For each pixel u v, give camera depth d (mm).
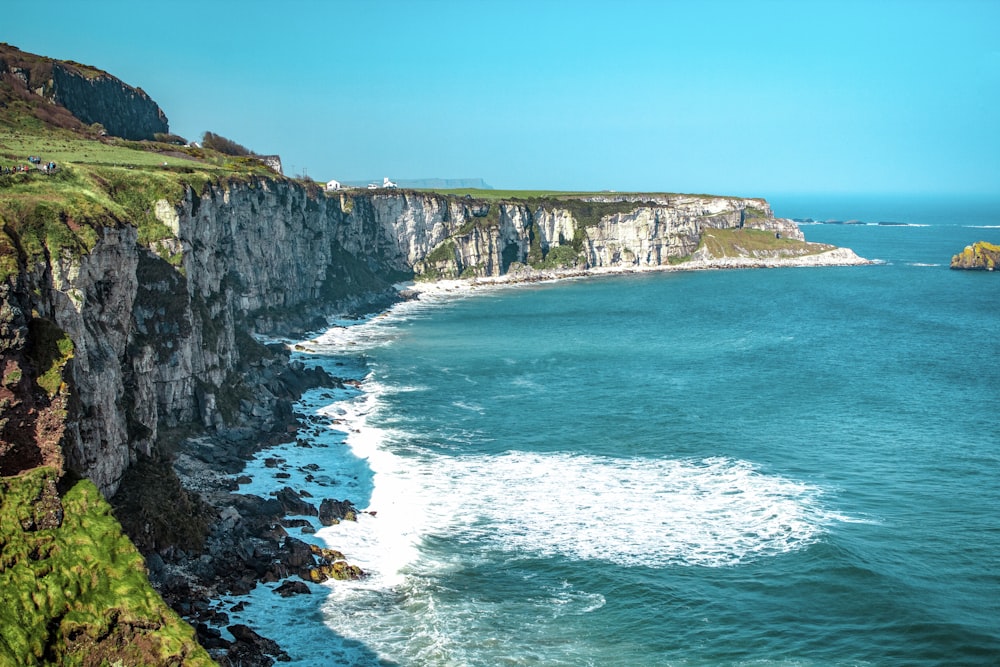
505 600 50781
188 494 58500
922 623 48062
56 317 47844
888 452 75625
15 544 37031
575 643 46625
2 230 43062
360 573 53375
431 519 61344
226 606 48844
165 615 38312
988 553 56188
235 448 74312
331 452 76188
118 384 55062
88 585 37781
